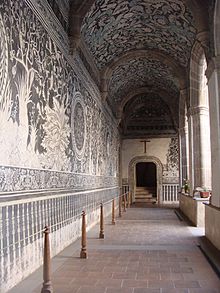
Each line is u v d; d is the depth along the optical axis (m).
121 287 5.86
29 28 6.80
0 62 5.38
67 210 9.62
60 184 8.99
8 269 5.67
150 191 29.81
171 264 7.39
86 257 7.98
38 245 7.14
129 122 28.61
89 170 13.20
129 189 28.22
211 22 9.52
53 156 8.37
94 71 14.70
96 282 6.14
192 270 6.91
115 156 23.44
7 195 5.61
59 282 6.15
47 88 7.95
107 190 18.81
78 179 11.19
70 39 10.07
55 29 8.70
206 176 14.20
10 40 5.82
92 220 13.64
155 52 16.41
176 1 11.67
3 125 5.48
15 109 6.01
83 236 8.04
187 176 21.42
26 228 6.48
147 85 22.80
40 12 7.50
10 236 5.77
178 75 16.50
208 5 9.84
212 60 9.12
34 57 7.08
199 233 11.74
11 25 5.88
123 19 13.12
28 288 5.79
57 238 8.54
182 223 14.56
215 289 5.75
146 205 25.53
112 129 21.53
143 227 13.29
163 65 18.75
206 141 14.20
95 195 14.55
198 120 14.39
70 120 10.21
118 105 23.28
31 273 6.68
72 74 10.54
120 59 16.42
